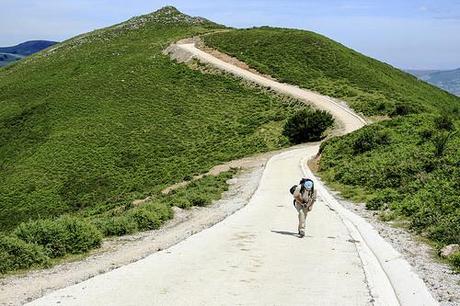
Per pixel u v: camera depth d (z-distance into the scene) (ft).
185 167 166.50
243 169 126.11
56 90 283.38
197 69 286.25
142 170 175.11
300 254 38.22
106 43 393.50
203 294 26.86
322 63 290.56
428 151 95.50
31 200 159.94
